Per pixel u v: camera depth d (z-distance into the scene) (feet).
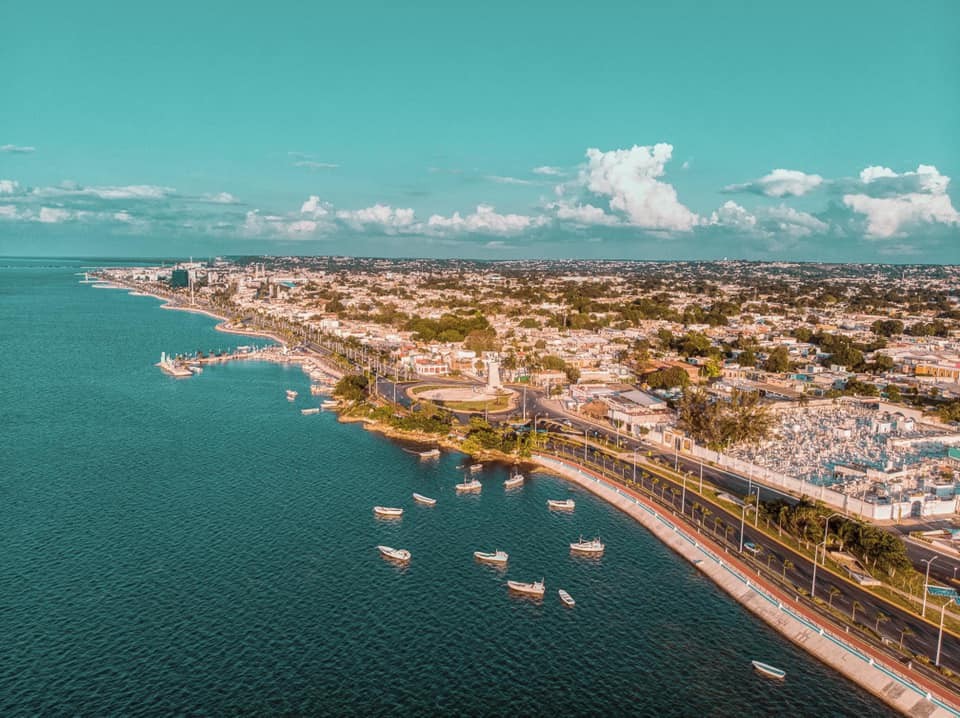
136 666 531.50
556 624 607.78
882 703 505.66
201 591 643.86
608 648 573.74
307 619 603.26
